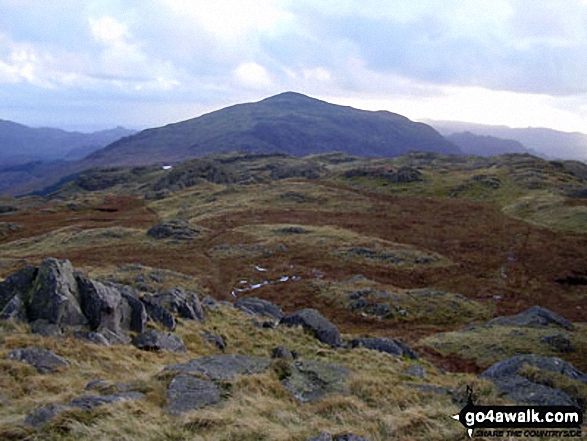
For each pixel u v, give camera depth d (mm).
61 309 20000
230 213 119750
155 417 11789
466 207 116562
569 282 62531
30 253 87312
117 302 22281
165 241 92125
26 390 13609
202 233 97750
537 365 20406
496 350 32562
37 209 149750
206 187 175875
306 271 68500
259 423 11750
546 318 40156
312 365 17578
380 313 49031
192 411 12203
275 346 26109
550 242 80750
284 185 160250
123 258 78875
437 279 64750
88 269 67812
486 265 70750
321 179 176500
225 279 65938
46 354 16266
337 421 12711
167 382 14609
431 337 38875
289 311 51469
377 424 12352
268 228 98062
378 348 28656
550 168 156625
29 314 20062
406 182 153625
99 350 18109
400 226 99312
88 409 11727
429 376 22219
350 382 16062
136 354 19031
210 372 15508
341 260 74062
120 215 134000
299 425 12125
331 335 30109
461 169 187250
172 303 29281
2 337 17703
